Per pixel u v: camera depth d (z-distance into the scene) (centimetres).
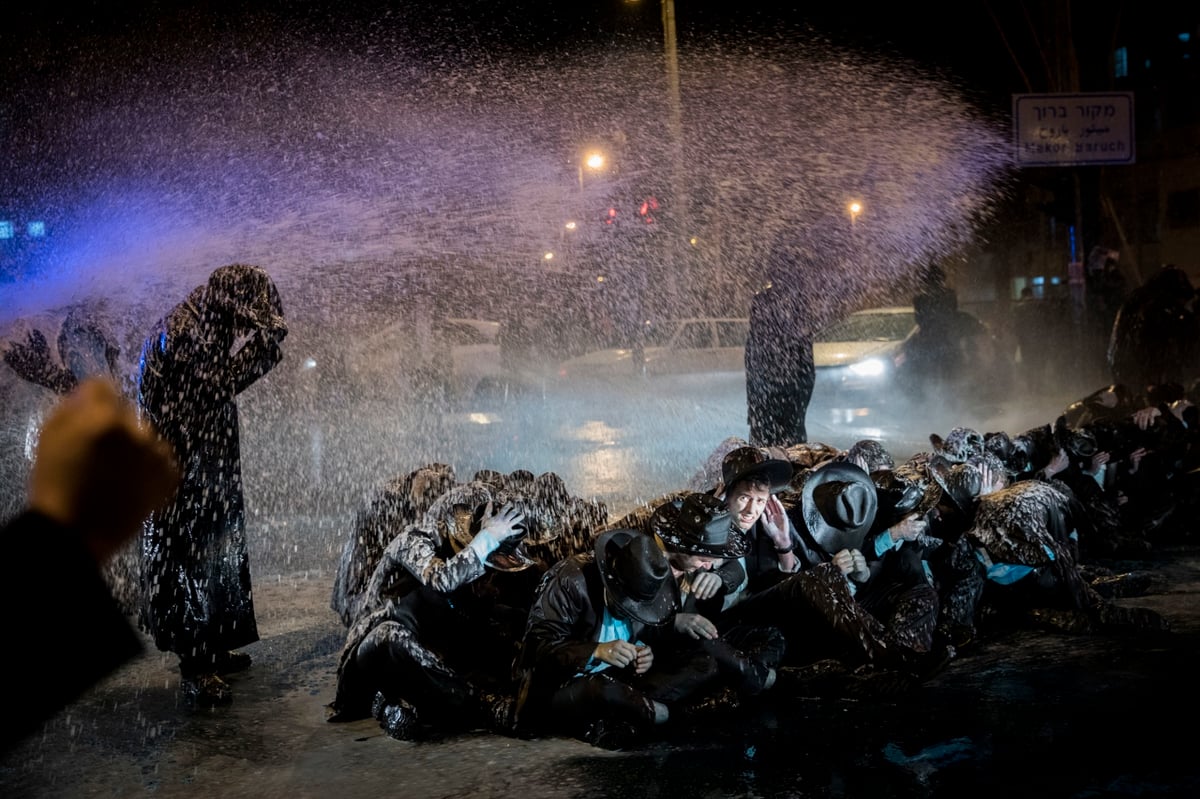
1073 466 786
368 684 494
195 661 541
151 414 531
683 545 469
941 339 1748
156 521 534
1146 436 838
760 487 515
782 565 548
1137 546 790
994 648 576
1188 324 1259
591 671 466
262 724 505
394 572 511
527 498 562
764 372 963
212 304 539
